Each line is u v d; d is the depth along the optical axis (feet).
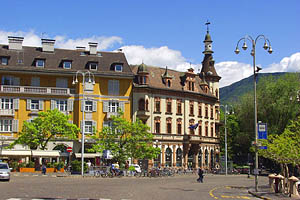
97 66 246.68
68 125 213.66
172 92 277.23
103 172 182.29
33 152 203.72
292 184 101.30
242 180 191.52
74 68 242.37
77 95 239.50
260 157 310.86
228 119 373.61
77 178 163.32
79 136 236.43
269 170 294.05
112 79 248.93
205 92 311.27
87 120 239.71
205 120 306.55
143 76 260.62
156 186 128.47
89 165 199.11
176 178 197.06
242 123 277.64
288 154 123.65
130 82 252.83
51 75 238.68
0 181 129.18
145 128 214.28
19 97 231.91
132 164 223.92
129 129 209.87
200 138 288.51
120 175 188.03
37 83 237.45
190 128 274.77
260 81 271.49
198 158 293.64
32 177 158.10
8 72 232.12
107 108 245.86
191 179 190.80
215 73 326.44
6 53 238.27
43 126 208.64
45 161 209.67
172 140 273.33
